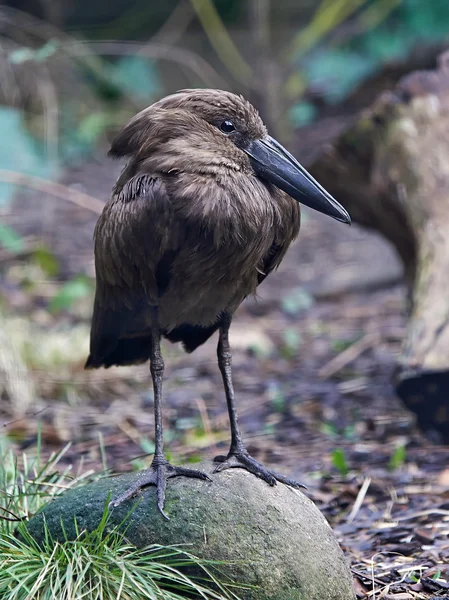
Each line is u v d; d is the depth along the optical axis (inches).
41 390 468.4
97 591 218.4
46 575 224.5
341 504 328.2
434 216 415.2
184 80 1067.9
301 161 514.9
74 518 233.8
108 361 289.4
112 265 257.8
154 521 231.3
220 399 475.2
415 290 401.7
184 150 248.2
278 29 1111.0
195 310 265.1
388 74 573.3
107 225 256.5
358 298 662.5
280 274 717.3
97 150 940.6
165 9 1131.9
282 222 262.4
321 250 764.6
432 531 293.6
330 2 970.7
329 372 514.6
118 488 240.2
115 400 475.2
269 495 237.5
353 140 441.1
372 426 421.7
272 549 227.5
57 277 662.5
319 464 374.6
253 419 441.4
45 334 529.0
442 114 435.5
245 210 248.1
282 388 488.1
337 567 234.2
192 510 231.3
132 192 250.1
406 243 468.1
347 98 611.2
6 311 569.3
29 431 417.7
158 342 263.6
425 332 372.5
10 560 228.5
